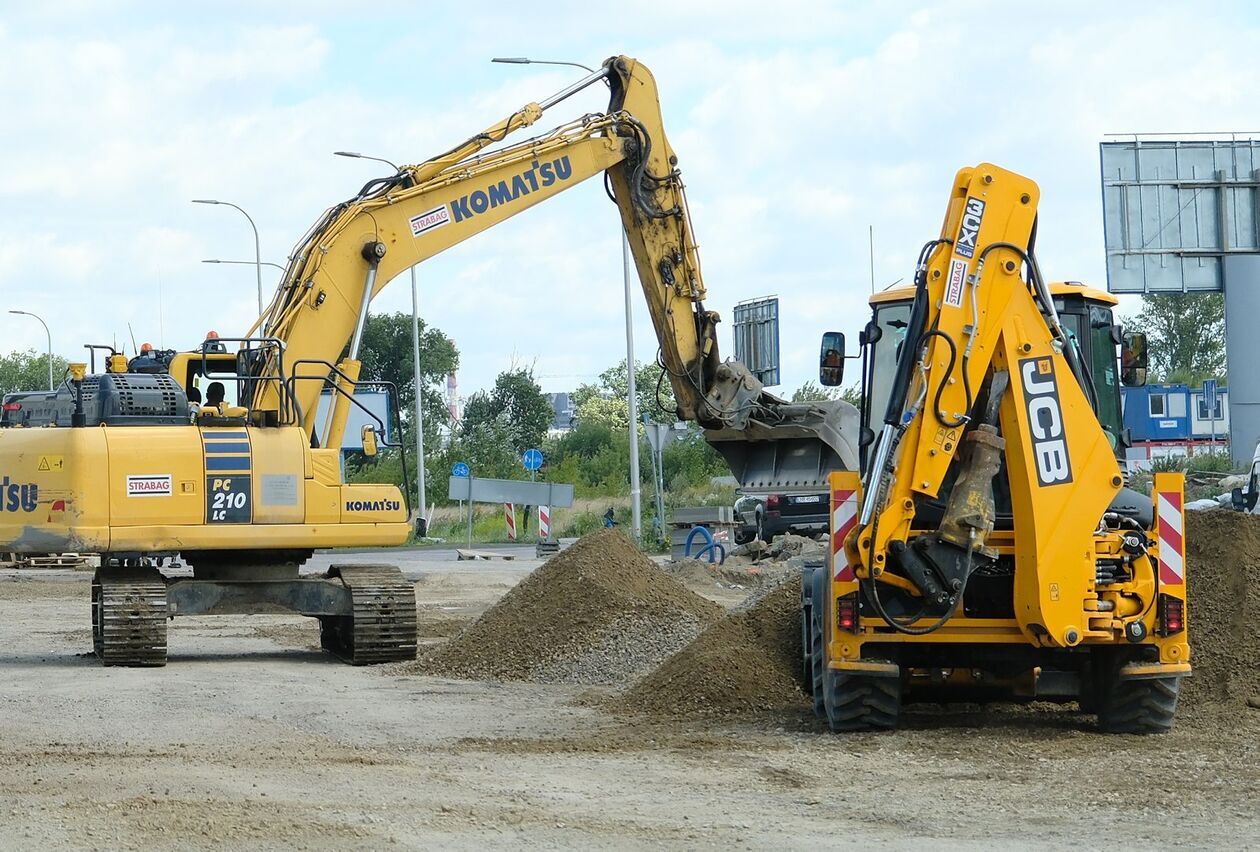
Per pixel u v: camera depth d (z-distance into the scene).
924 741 10.62
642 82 20.14
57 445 16.58
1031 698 11.40
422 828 7.93
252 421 17.56
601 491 60.53
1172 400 65.50
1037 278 10.76
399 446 18.23
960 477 10.60
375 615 17.19
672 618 16.34
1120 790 8.81
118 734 11.66
